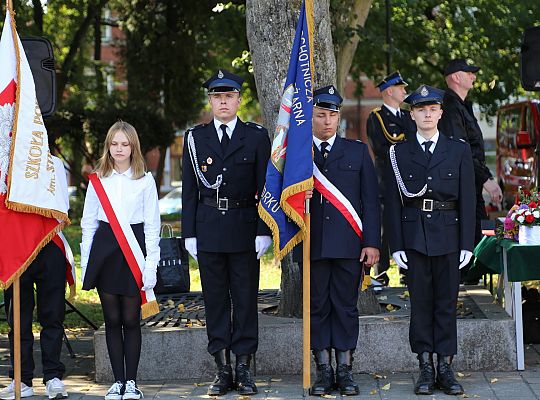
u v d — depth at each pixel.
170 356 9.62
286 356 9.57
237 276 8.89
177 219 31.14
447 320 8.77
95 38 32.12
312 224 8.76
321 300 8.79
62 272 9.03
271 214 8.55
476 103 29.25
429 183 8.66
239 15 25.31
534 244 9.30
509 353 9.49
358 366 9.58
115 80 35.09
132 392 8.70
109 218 8.70
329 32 10.59
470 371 9.50
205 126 8.93
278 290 12.42
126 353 8.81
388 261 13.64
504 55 27.47
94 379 9.78
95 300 15.52
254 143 8.84
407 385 9.02
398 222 8.82
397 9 25.44
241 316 8.91
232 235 8.77
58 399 8.91
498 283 10.92
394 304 10.73
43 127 8.80
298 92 8.48
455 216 8.77
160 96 31.52
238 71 27.81
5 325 13.34
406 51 26.11
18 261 8.66
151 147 30.98
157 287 10.65
